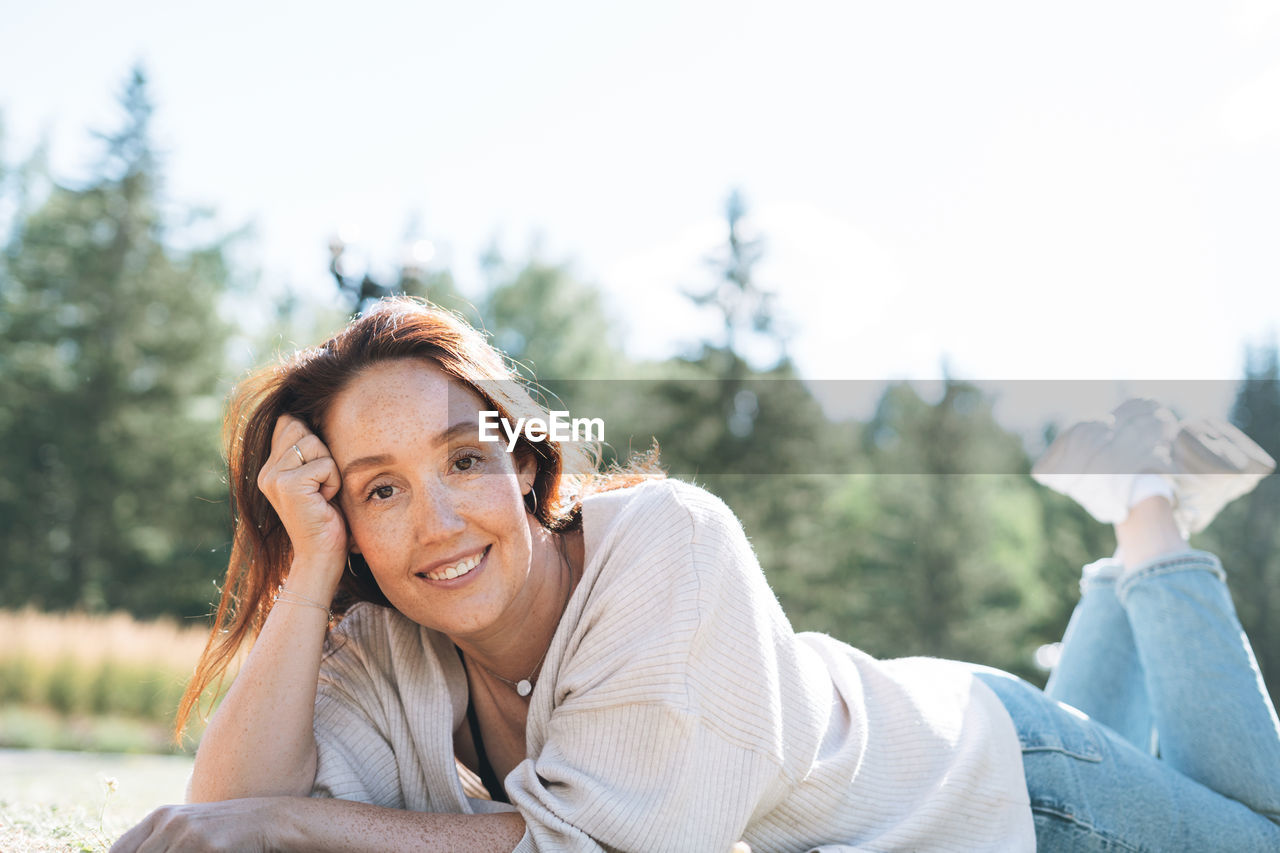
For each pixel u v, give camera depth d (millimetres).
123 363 31375
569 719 1700
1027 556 32188
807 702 1771
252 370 1988
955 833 1901
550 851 1588
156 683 12477
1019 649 30781
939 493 31781
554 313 37250
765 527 29578
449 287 35750
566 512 1928
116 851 1519
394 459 1705
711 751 1630
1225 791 2348
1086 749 2135
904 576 31047
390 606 1968
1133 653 2811
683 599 1668
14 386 30734
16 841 2141
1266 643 29656
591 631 1728
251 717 1719
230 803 1580
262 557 1984
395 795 1857
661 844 1596
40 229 32938
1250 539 30578
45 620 14320
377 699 1915
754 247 31797
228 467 2004
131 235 32906
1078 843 2090
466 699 1959
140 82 33844
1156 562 2525
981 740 1987
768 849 1755
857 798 1834
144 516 30844
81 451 30500
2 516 30078
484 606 1720
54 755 5828
